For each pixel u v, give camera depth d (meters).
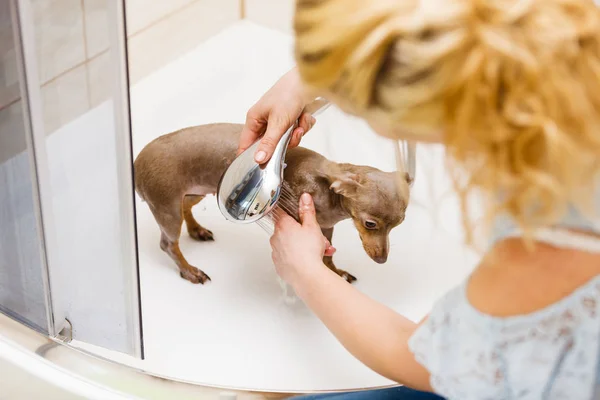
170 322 1.04
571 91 0.53
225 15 1.58
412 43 0.53
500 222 0.66
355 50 0.54
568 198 0.58
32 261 0.89
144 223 1.18
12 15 0.72
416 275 1.13
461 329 0.69
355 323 0.80
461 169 0.59
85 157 0.79
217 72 1.48
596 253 0.64
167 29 1.45
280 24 1.61
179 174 1.00
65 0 0.70
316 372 1.00
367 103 0.57
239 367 0.99
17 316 0.96
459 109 0.53
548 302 0.65
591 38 0.55
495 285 0.66
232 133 1.03
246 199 0.91
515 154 0.54
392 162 1.25
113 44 0.72
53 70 0.75
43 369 0.90
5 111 0.79
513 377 0.67
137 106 1.37
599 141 0.55
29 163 0.80
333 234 1.18
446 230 1.19
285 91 0.97
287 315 1.06
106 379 0.91
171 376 0.97
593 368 0.67
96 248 0.86
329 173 0.97
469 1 0.53
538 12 0.54
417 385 0.78
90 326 0.94
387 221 0.96
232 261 1.13
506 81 0.53
